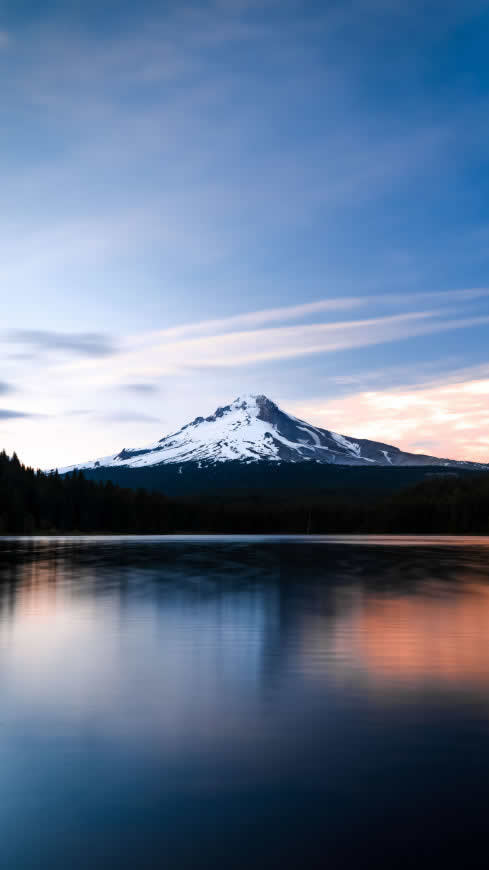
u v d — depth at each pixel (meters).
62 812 8.83
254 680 16.30
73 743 11.56
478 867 7.46
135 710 13.63
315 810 8.83
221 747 11.33
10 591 36.53
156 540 136.75
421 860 7.60
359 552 84.06
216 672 17.23
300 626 24.78
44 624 25.23
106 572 49.47
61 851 7.85
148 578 44.72
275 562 62.34
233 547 97.56
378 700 14.39
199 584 40.56
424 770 10.22
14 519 185.38
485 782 9.74
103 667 17.80
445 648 20.44
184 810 8.86
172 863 7.58
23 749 11.26
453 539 156.12
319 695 14.83
